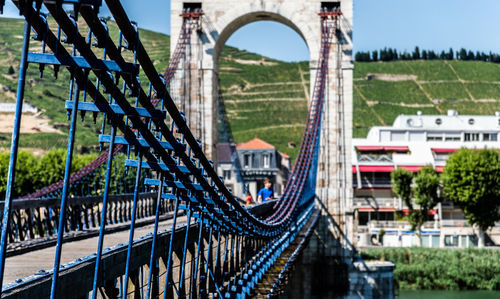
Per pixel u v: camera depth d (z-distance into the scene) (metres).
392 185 94.88
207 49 42.62
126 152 6.43
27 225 17.00
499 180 78.88
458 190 80.38
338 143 42.62
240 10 42.72
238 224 12.24
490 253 68.69
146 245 8.52
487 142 116.19
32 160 64.44
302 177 30.91
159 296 9.24
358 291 42.78
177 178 8.21
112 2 4.50
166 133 6.41
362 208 96.56
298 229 25.89
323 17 42.12
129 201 25.52
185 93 42.41
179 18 42.47
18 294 5.20
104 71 4.99
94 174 24.39
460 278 64.81
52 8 4.18
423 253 67.88
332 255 42.78
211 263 12.96
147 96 5.80
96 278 5.52
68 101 5.09
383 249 69.44
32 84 120.75
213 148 42.88
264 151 96.81
